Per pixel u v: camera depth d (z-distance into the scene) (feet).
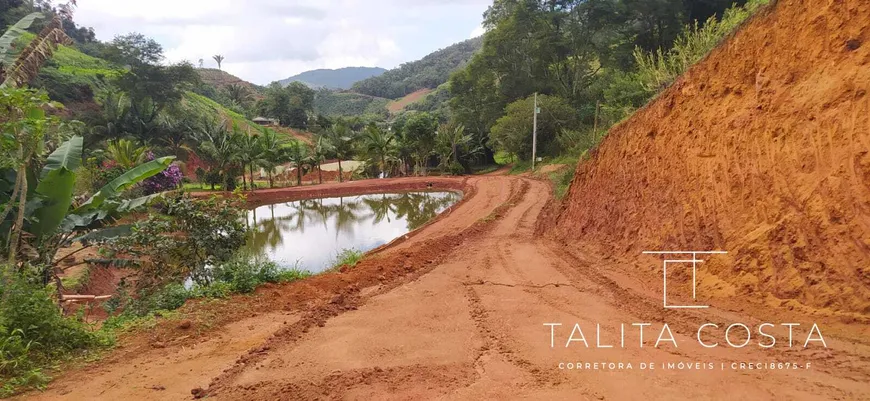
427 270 33.35
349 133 170.50
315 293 26.96
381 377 16.26
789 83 25.29
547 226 51.60
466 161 168.76
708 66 32.07
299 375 16.58
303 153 148.66
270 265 30.19
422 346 19.15
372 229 75.00
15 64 31.60
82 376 16.71
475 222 56.18
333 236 69.21
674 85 35.37
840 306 18.54
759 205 23.99
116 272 49.62
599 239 37.50
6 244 28.27
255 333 21.18
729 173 26.55
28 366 16.75
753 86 28.04
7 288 19.49
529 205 68.69
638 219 33.35
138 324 21.81
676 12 129.39
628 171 37.35
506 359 17.60
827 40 24.04
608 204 38.63
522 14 159.12
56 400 14.92
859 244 18.85
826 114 22.29
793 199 22.17
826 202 20.54
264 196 120.26
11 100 22.39
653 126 35.88
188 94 220.43
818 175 21.57
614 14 146.92
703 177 28.32
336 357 18.15
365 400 14.65
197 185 134.62
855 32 22.76
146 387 15.88
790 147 23.50
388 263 33.58
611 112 86.48
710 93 30.99
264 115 287.48
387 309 24.43
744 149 26.13
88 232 35.83
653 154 34.53
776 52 26.78
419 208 94.79
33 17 36.86
